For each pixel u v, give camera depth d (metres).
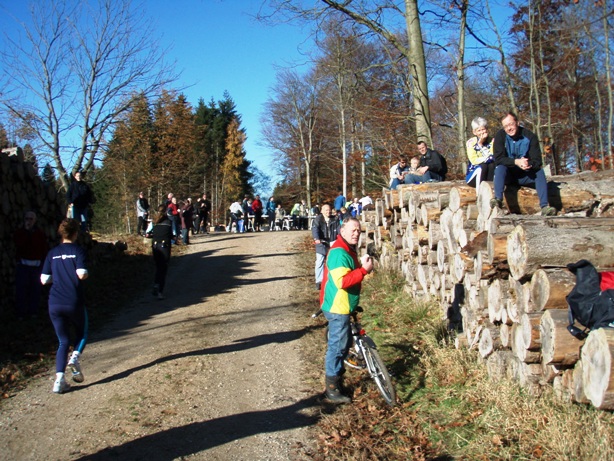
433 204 8.48
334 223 10.89
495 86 18.77
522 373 5.19
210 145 59.72
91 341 8.54
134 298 11.59
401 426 5.14
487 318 5.96
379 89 17.72
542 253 4.77
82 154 20.59
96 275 13.00
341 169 45.25
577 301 4.31
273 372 6.80
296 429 5.23
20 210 10.99
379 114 17.70
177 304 10.97
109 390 6.41
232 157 59.69
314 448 4.87
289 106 47.97
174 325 9.30
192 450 4.89
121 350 8.00
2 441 5.16
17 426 5.48
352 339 5.84
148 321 9.71
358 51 19.05
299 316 9.48
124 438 5.15
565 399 4.69
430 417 5.25
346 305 5.70
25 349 7.88
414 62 14.14
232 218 31.58
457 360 6.14
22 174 11.23
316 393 6.06
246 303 10.73
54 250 6.53
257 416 5.55
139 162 33.72
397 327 7.95
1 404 6.05
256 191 64.31
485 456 4.43
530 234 4.82
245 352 7.65
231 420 5.48
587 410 4.48
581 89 19.22
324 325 8.82
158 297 11.55
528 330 4.87
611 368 3.89
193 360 7.37
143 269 14.48
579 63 18.23
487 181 6.32
